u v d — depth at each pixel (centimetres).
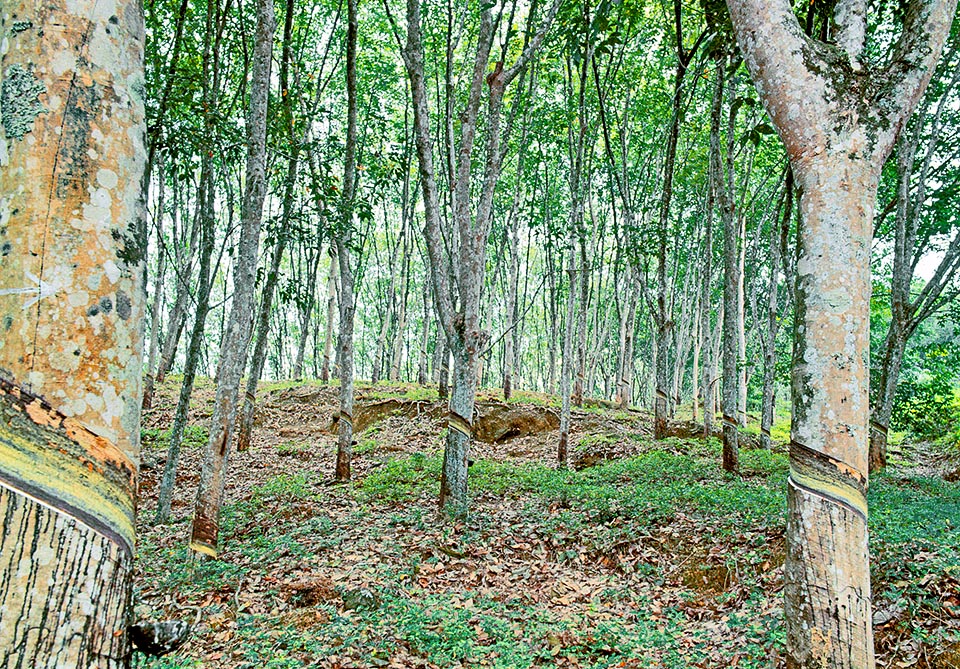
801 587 299
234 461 1412
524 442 1688
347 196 1153
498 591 672
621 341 2452
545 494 1027
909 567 568
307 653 492
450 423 907
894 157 1510
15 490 124
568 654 518
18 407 128
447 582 692
